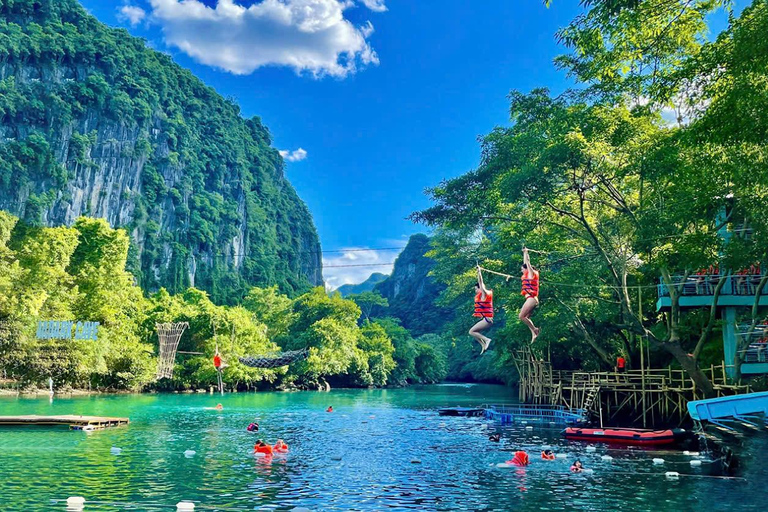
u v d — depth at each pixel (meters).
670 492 19.73
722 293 34.50
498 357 77.81
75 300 65.81
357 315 111.12
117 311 70.00
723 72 20.80
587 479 22.02
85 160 166.50
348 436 35.25
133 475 21.83
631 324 35.31
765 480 21.53
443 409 52.47
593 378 44.06
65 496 18.31
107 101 179.75
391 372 114.50
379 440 33.41
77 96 172.75
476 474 23.06
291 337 102.69
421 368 123.94
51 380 58.47
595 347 46.59
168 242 185.12
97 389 67.88
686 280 35.16
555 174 33.59
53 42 175.38
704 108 23.42
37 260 62.47
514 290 47.47
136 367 67.56
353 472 23.33
